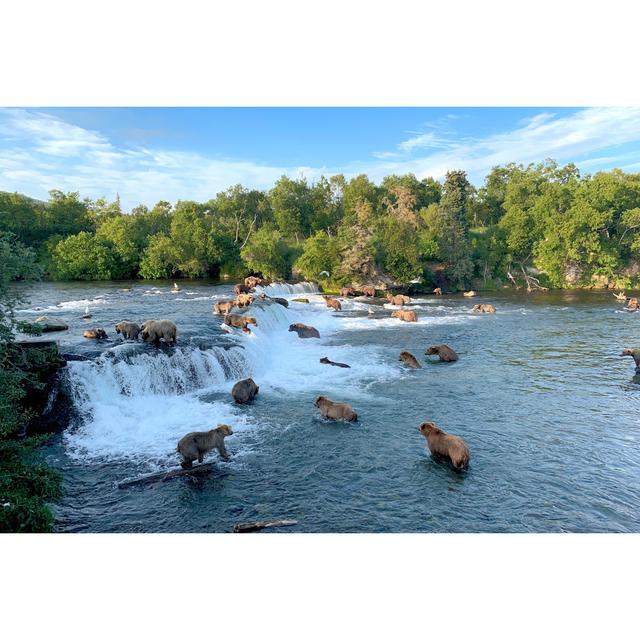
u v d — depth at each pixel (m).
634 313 51.50
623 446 18.19
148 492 14.78
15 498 11.51
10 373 14.52
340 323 44.53
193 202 99.25
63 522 13.17
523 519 13.55
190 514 13.67
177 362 24.00
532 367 29.25
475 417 21.06
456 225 80.50
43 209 105.06
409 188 111.50
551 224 81.38
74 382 20.33
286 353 32.78
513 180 115.44
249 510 13.91
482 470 16.31
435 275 78.69
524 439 18.81
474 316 49.50
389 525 13.20
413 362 29.23
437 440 17.02
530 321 46.16
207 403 22.25
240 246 94.06
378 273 71.31
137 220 99.56
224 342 27.64
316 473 16.06
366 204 84.25
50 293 59.81
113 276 87.12
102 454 17.08
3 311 14.76
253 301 42.53
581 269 82.69
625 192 85.00
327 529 12.98
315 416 20.94
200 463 16.44
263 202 115.25
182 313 40.50
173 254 85.31
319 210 110.44
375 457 17.22
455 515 13.71
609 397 23.69
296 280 77.62
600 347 34.84
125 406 20.98
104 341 26.78
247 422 20.22
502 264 85.62
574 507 14.18
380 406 22.33
